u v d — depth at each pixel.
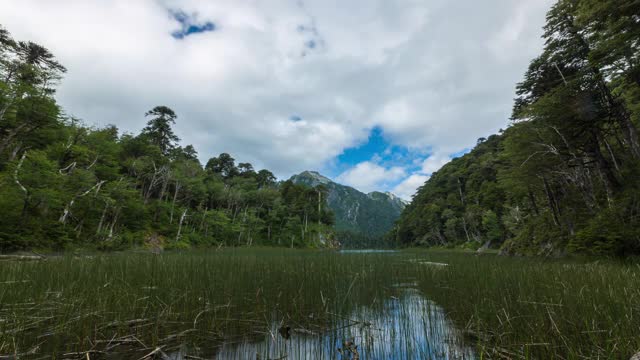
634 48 14.32
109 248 25.75
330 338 4.28
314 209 86.25
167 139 58.91
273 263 11.73
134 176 45.66
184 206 54.44
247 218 65.75
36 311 4.54
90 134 33.34
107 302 5.06
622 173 18.75
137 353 3.65
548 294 5.04
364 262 14.68
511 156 25.05
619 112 18.44
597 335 3.21
